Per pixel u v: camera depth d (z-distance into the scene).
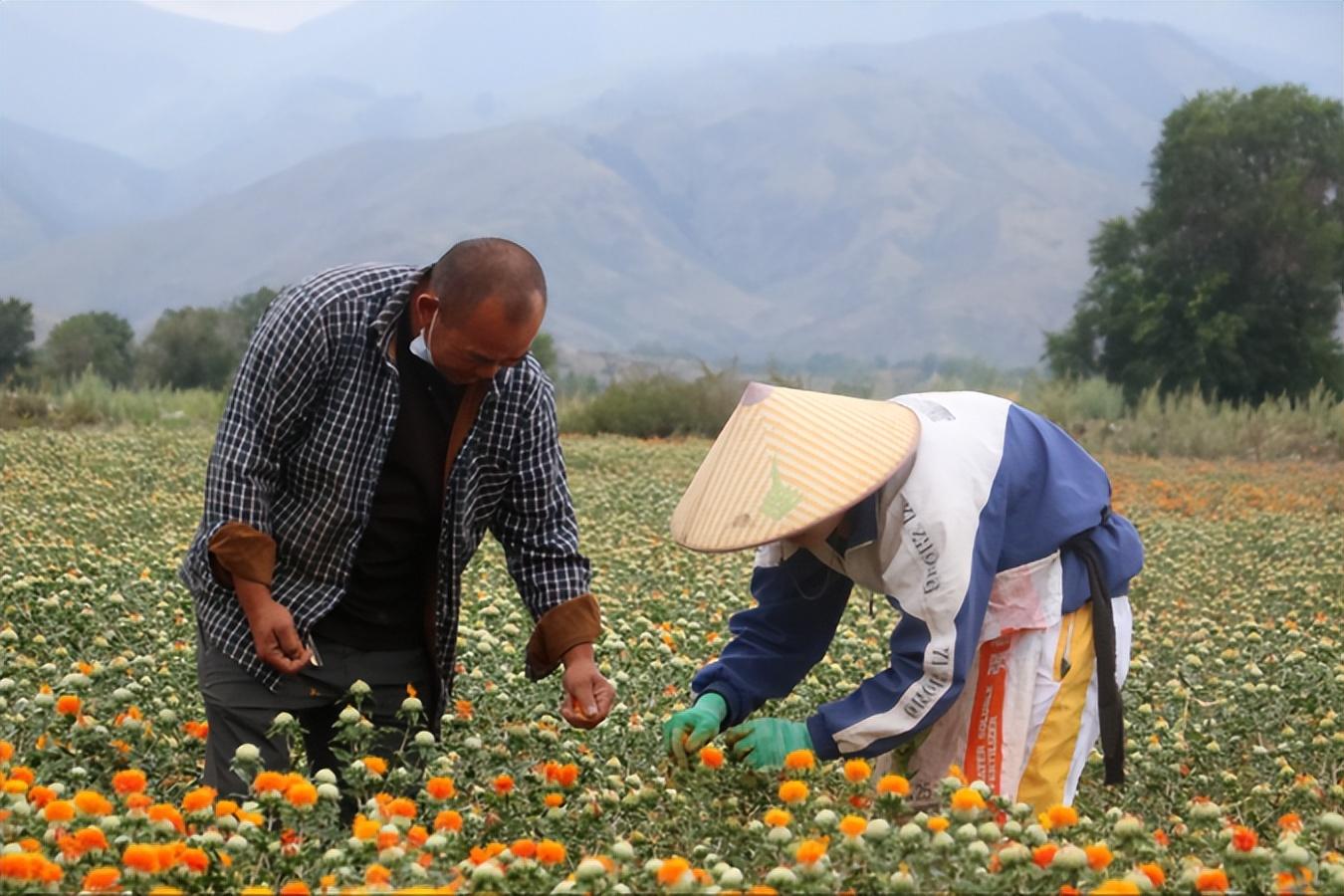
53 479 12.85
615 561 8.94
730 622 4.03
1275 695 4.99
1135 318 36.91
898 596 3.50
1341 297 37.06
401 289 3.50
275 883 2.90
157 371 39.16
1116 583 3.73
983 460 3.54
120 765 3.72
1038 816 3.54
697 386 27.33
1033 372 32.38
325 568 3.60
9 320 38.53
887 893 2.72
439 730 3.91
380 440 3.51
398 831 2.88
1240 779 4.37
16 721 3.85
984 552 3.45
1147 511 15.28
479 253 3.27
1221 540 11.98
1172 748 4.28
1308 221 36.00
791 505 3.37
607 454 19.88
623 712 4.12
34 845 2.82
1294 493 17.58
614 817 3.45
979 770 3.65
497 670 4.56
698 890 2.67
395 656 3.78
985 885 2.73
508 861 2.84
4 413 21.83
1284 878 2.88
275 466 3.51
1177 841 3.59
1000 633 3.61
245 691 3.63
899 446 3.45
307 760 3.78
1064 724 3.66
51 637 5.01
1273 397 37.00
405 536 3.66
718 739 3.85
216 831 2.92
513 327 3.27
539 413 3.70
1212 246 37.00
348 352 3.46
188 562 3.69
